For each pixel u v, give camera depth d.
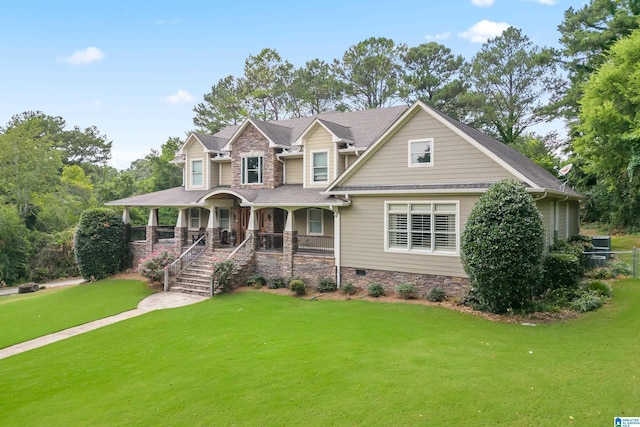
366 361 8.59
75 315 16.05
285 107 47.22
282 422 6.34
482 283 12.21
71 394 8.52
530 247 11.62
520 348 9.06
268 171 22.61
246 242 20.05
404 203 15.72
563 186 18.47
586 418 6.00
